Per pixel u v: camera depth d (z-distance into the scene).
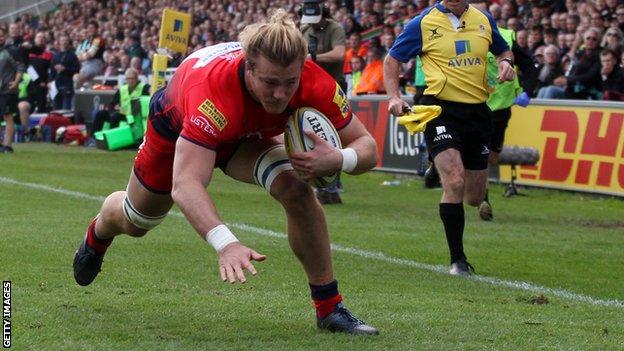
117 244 13.29
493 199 21.08
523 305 10.09
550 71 24.34
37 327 8.37
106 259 12.09
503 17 28.52
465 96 12.46
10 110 31.34
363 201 20.47
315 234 8.15
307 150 7.43
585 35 23.16
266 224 16.16
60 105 41.22
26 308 9.12
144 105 32.56
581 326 9.02
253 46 6.93
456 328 8.75
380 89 27.38
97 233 9.13
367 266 12.42
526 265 12.99
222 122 7.30
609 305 10.27
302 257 8.28
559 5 27.44
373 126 26.39
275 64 6.90
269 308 9.45
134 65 38.34
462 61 12.48
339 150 7.47
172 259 12.26
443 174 12.27
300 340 8.10
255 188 22.31
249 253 6.75
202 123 7.24
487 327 8.83
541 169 22.16
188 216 7.03
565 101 21.72
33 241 13.30
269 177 7.93
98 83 39.91
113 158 29.89
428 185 18.88
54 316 8.83
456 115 12.42
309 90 7.57
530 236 15.80
